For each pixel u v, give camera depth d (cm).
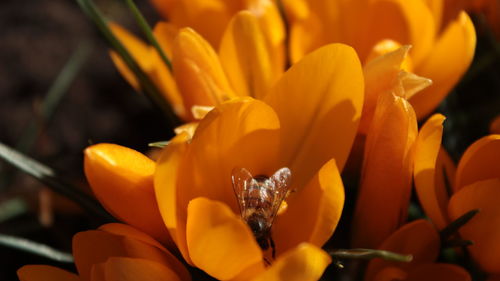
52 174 26
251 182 24
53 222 33
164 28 28
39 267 24
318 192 23
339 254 23
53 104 35
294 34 28
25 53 39
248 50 26
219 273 23
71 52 39
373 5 27
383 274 24
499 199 24
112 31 28
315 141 25
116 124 38
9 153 26
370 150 25
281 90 25
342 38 28
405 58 25
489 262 25
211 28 28
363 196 25
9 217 34
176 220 23
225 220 22
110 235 24
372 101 25
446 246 25
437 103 27
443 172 25
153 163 24
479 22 31
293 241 24
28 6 41
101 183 24
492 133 26
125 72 29
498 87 33
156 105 28
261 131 24
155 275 23
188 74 26
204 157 24
